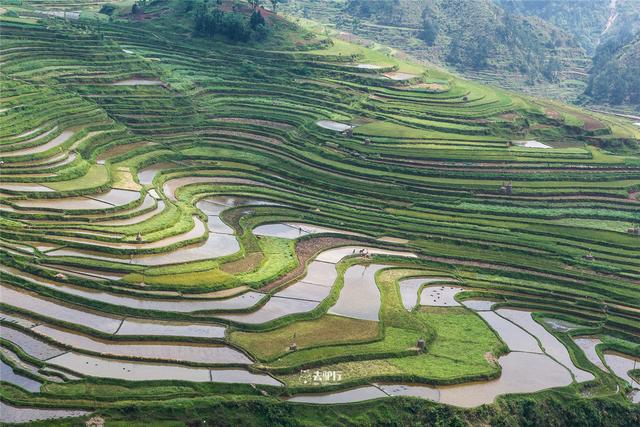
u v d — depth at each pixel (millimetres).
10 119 105562
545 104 166250
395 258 91625
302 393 62812
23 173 93188
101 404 56594
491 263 93812
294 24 170000
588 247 100250
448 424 63062
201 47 152125
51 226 82500
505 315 82688
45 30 135250
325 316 75938
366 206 106750
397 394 64875
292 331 72000
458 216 106625
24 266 74312
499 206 111188
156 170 106750
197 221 93000
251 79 145500
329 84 149000
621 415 69062
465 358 71812
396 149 124375
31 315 67250
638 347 79750
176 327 69188
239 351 67062
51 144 102688
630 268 95688
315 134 126500
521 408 66438
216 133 123000
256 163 114562
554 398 68312
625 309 86438
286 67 152000
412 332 75000
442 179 117062
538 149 132625
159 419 56531
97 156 105688
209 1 169625
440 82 163875
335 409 61438
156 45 149625
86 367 61281
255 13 159625
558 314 83938
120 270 76312
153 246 82562
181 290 74688
